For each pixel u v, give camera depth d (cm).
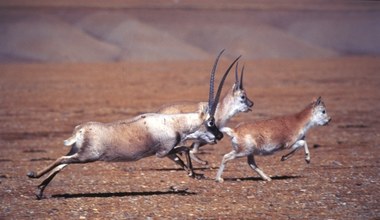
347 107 13375
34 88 17762
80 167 6888
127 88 17875
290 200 5219
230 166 6831
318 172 6450
